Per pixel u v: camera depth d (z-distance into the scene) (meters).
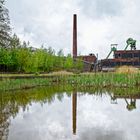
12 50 77.44
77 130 19.36
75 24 141.25
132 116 24.83
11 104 33.28
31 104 33.50
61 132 18.77
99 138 17.11
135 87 58.88
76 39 141.00
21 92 48.59
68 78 79.81
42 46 101.06
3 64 77.50
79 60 135.00
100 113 26.58
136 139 16.88
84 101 36.72
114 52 135.75
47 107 30.91
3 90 50.34
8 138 16.95
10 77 60.59
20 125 21.00
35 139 16.88
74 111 27.92
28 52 82.69
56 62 116.00
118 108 30.00
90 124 21.50
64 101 36.75
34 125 21.02
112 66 136.00
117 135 17.86
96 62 143.12
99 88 59.09
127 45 138.50
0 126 20.55
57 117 24.52
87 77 68.44
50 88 59.22
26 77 68.00
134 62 132.88
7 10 67.50
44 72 99.31
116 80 61.72
